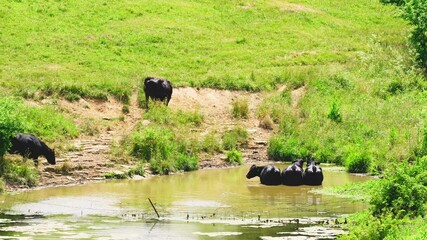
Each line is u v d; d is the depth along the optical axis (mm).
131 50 84188
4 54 76562
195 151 59719
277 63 85188
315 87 76750
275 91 76312
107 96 66438
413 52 86312
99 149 55969
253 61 85438
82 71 74188
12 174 47906
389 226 32094
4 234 34188
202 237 34000
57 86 64812
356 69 84062
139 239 33562
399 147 59281
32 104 61844
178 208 41406
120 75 74500
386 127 66812
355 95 76125
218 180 52281
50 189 47656
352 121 67812
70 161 52719
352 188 47562
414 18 85188
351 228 34562
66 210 40531
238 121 68438
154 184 50094
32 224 36625
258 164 60906
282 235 34406
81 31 87438
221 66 82625
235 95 73875
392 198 36844
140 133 57844
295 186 49875
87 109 64125
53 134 56969
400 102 73500
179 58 84312
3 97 55562
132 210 40656
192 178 53125
